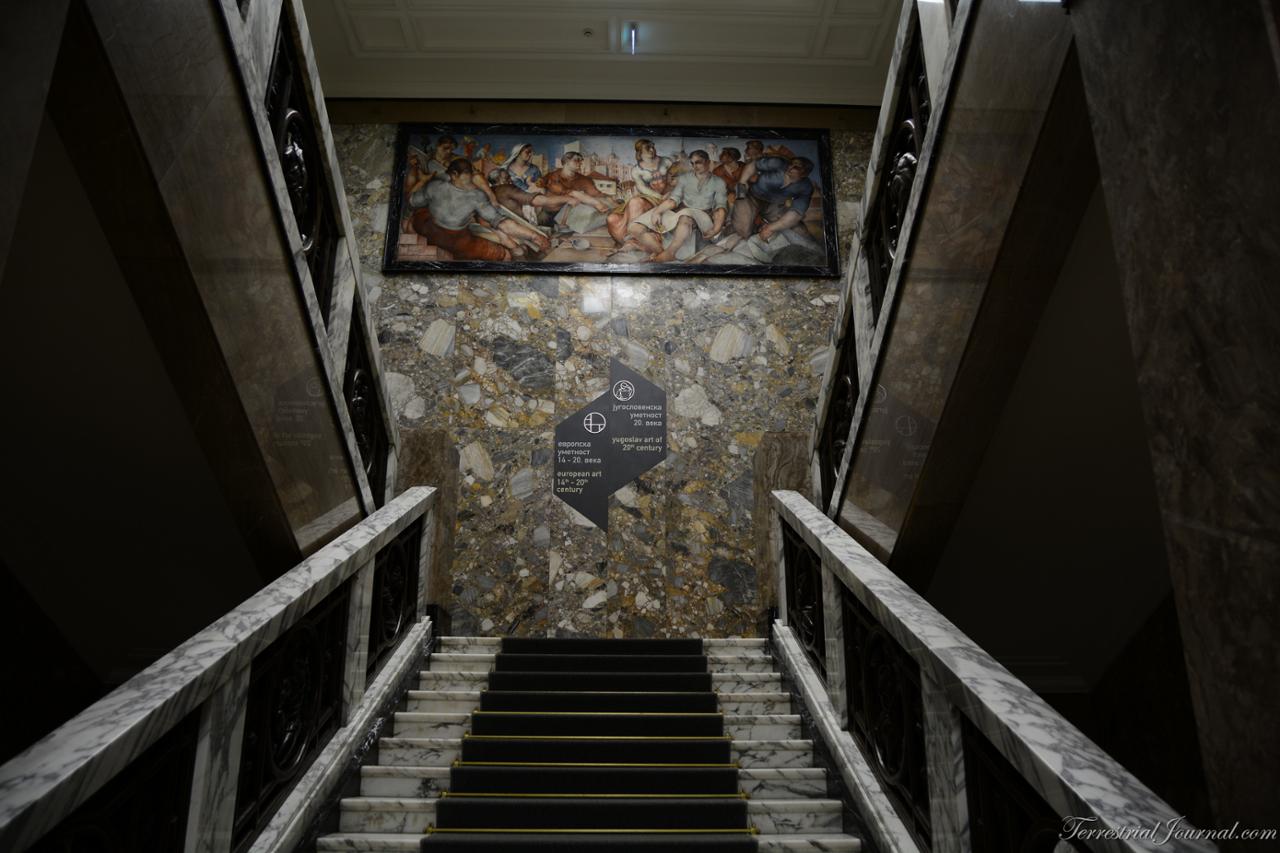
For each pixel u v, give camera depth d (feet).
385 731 13.26
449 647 17.97
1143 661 14.34
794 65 26.17
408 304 24.82
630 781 11.84
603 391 24.21
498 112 26.73
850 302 13.42
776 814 10.93
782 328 24.98
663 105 26.89
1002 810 6.85
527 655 16.83
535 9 24.59
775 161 26.50
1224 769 4.46
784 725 13.56
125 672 15.71
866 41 25.46
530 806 11.02
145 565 13.58
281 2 10.68
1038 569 13.41
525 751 12.70
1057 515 11.97
